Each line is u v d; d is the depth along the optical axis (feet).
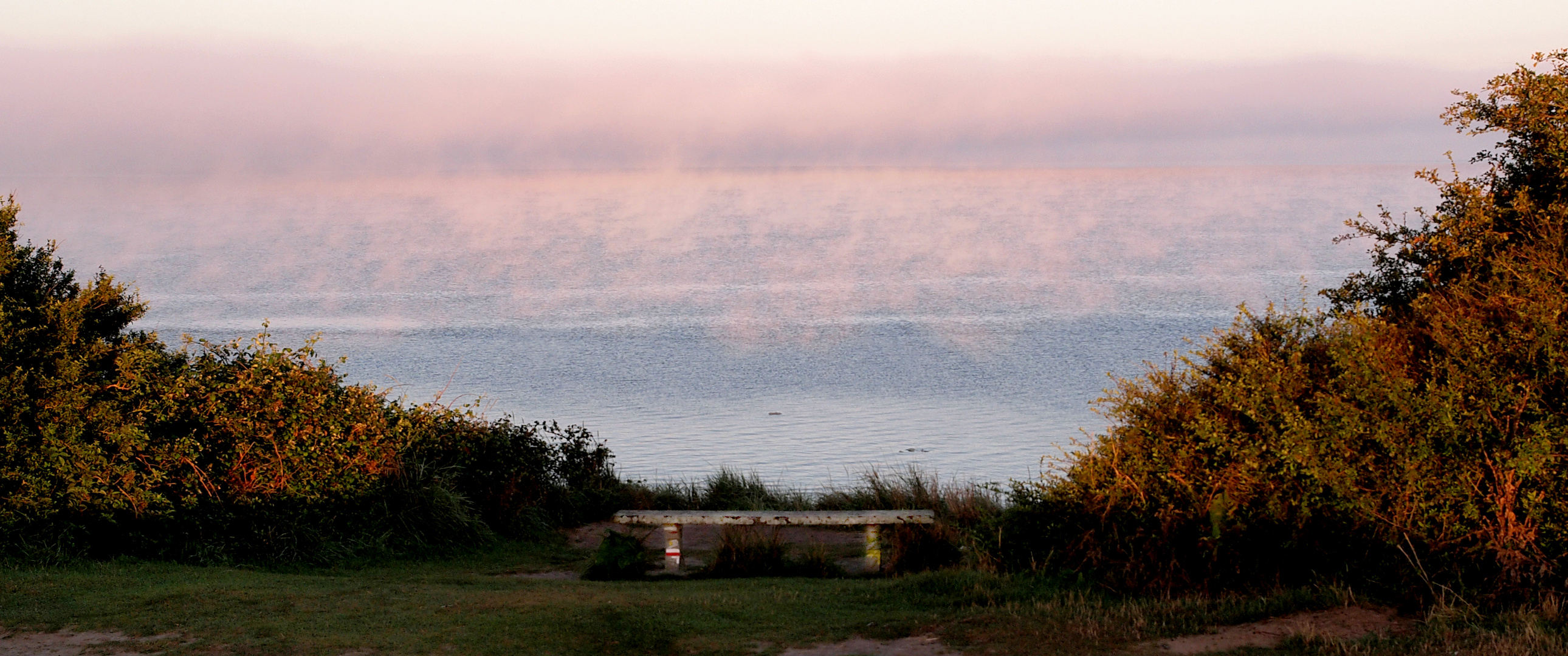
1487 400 22.33
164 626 22.27
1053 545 28.02
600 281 345.31
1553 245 25.49
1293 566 25.11
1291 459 24.41
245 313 250.37
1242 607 23.08
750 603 25.14
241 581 27.32
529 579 31.65
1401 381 23.08
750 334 210.59
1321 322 28.30
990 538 29.45
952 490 44.21
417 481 36.11
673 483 54.95
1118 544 26.50
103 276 36.88
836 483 66.13
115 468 30.32
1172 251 417.69
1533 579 21.63
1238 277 316.81
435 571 32.65
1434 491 22.98
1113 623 22.36
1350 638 20.54
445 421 39.75
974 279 329.93
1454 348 23.13
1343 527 24.67
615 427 104.12
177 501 31.91
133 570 28.35
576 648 21.11
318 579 28.78
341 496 33.76
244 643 21.09
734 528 33.47
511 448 40.60
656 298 291.17
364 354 183.11
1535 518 21.91
